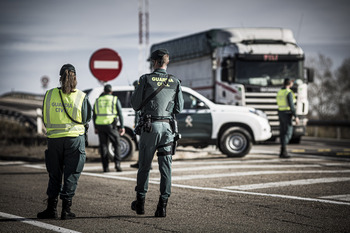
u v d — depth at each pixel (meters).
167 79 10.16
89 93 21.52
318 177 15.52
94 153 23.38
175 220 9.88
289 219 9.88
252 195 12.53
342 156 22.23
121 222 9.71
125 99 21.50
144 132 10.02
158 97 10.02
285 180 14.98
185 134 21.48
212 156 22.86
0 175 17.09
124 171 18.00
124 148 21.36
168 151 10.13
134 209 10.29
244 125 22.31
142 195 10.19
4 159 23.16
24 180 15.83
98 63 21.89
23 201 12.05
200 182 14.84
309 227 9.24
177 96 10.29
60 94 9.76
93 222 9.72
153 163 20.17
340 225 9.38
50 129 9.72
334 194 12.57
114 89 21.52
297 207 11.01
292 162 19.77
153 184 14.58
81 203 11.72
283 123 21.48
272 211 10.62
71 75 9.77
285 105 21.38
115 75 22.03
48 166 9.88
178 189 13.55
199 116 21.59
